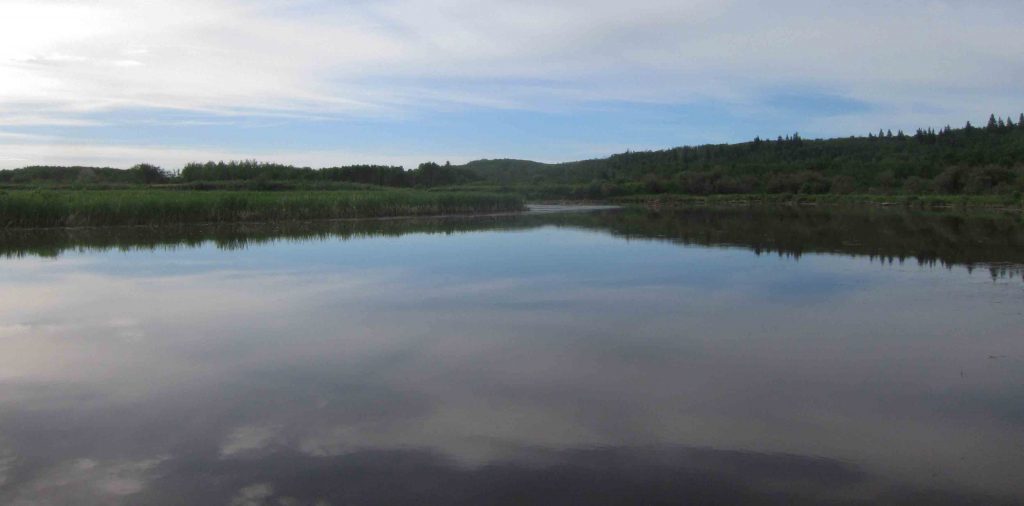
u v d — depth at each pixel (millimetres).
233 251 23141
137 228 33000
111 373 9266
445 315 12758
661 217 45812
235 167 85875
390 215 46656
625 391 8516
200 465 6469
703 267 18906
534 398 8258
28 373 9289
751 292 15023
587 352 10258
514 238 28328
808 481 6145
